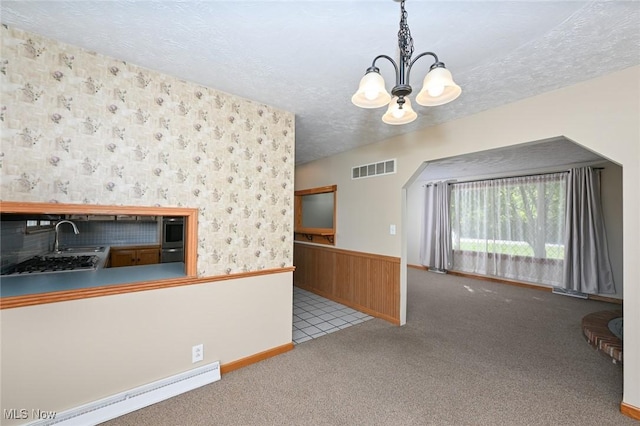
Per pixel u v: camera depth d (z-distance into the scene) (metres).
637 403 1.74
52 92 1.59
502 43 1.54
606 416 1.77
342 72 1.90
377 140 3.57
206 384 2.07
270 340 2.51
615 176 4.38
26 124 1.53
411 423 1.71
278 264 2.58
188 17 1.37
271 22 1.39
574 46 1.57
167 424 1.67
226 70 1.90
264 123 2.47
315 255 4.73
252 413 1.78
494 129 2.46
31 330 1.54
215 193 2.19
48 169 1.58
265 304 2.48
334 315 3.66
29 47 1.53
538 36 1.48
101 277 1.97
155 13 1.35
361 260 3.85
